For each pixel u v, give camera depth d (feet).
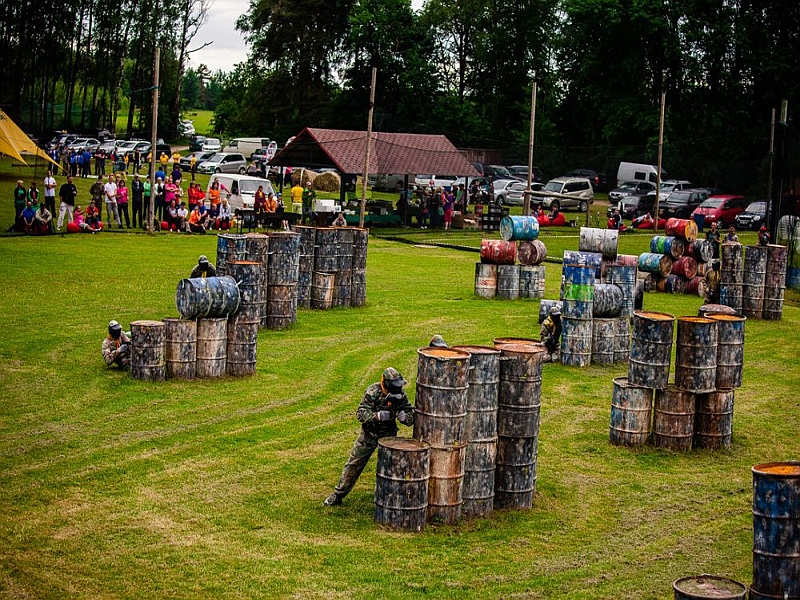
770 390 74.54
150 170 144.56
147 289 97.50
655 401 58.39
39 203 149.28
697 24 265.13
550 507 48.26
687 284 114.83
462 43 327.88
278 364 73.26
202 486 48.34
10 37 301.43
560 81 309.01
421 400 44.55
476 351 45.44
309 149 192.24
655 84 278.46
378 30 307.78
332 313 94.53
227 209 155.53
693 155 268.82
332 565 39.91
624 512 48.06
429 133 309.42
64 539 41.39
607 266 88.84
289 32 318.45
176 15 333.42
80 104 340.59
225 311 67.31
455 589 38.24
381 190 240.12
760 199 254.88
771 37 268.21
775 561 36.17
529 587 38.75
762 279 103.50
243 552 40.86
